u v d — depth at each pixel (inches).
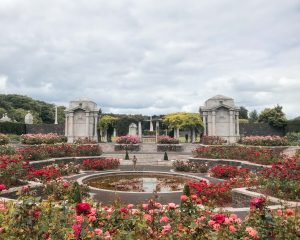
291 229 232.4
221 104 1577.3
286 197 435.2
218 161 957.2
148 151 1480.1
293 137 1514.5
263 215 238.8
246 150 963.3
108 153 1339.8
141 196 559.5
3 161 521.3
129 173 843.4
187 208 279.0
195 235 225.5
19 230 213.6
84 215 212.5
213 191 476.1
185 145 1523.1
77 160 1004.6
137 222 253.9
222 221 219.5
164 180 761.6
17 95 3523.6
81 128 1667.1
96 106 1777.8
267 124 1786.4
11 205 266.4
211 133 1588.3
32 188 477.4
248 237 216.7
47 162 882.8
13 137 1637.6
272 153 890.7
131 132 1973.4
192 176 790.5
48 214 243.8
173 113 1870.1
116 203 311.3
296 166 501.0
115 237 217.2
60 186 496.1
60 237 208.5
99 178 775.1
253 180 546.9
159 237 233.1
